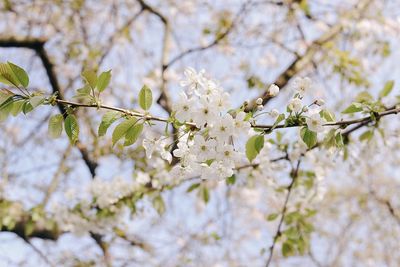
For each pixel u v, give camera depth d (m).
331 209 6.53
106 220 4.05
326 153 3.29
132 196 3.92
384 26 5.38
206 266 5.99
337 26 5.27
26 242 4.78
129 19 5.94
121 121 1.93
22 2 5.32
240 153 1.85
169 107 4.75
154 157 3.93
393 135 3.46
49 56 5.04
